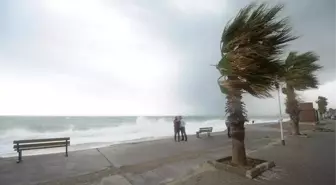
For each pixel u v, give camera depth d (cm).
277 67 558
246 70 532
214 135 1622
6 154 1043
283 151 810
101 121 5209
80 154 867
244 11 561
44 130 3041
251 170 494
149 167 635
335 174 490
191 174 538
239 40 544
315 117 2453
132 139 1766
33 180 520
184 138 1441
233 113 581
